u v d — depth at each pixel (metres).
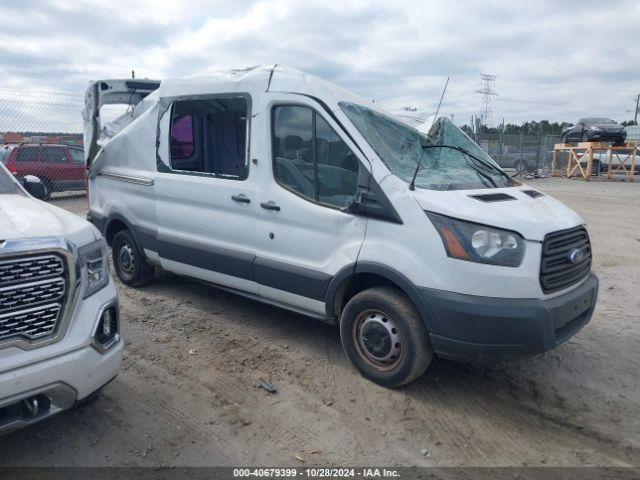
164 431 3.62
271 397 4.11
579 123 26.09
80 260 3.19
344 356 4.84
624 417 3.95
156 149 5.85
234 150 5.71
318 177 4.47
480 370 4.62
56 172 15.95
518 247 3.73
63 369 3.00
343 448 3.50
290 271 4.65
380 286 4.25
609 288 7.05
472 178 4.57
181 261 5.69
